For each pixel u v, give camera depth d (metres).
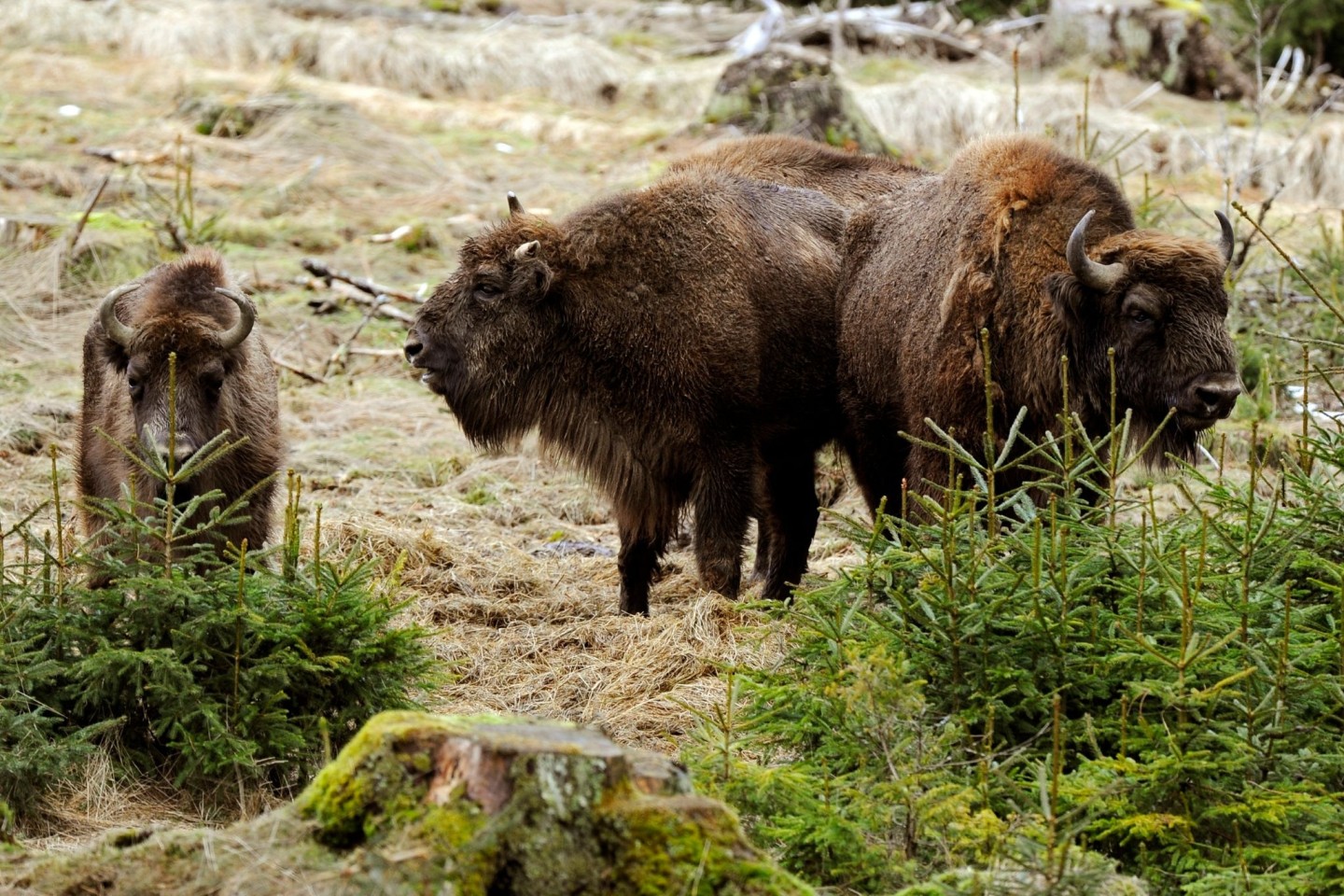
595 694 23.14
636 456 27.67
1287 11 66.25
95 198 42.41
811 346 28.55
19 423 34.31
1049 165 24.89
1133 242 23.36
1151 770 15.88
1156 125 57.44
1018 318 24.12
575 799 12.89
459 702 22.81
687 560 31.05
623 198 27.89
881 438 27.89
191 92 61.00
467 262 27.62
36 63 64.06
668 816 13.02
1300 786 15.79
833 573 29.33
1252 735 16.02
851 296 28.20
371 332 42.16
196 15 70.25
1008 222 24.38
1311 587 19.20
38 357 39.00
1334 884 14.48
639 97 66.44
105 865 13.62
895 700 15.92
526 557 29.45
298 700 19.67
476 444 28.59
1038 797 15.83
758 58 54.50
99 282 42.06
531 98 66.50
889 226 28.03
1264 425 33.28
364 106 62.19
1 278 41.75
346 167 54.44
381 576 27.50
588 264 27.23
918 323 25.62
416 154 56.34
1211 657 16.88
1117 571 18.75
